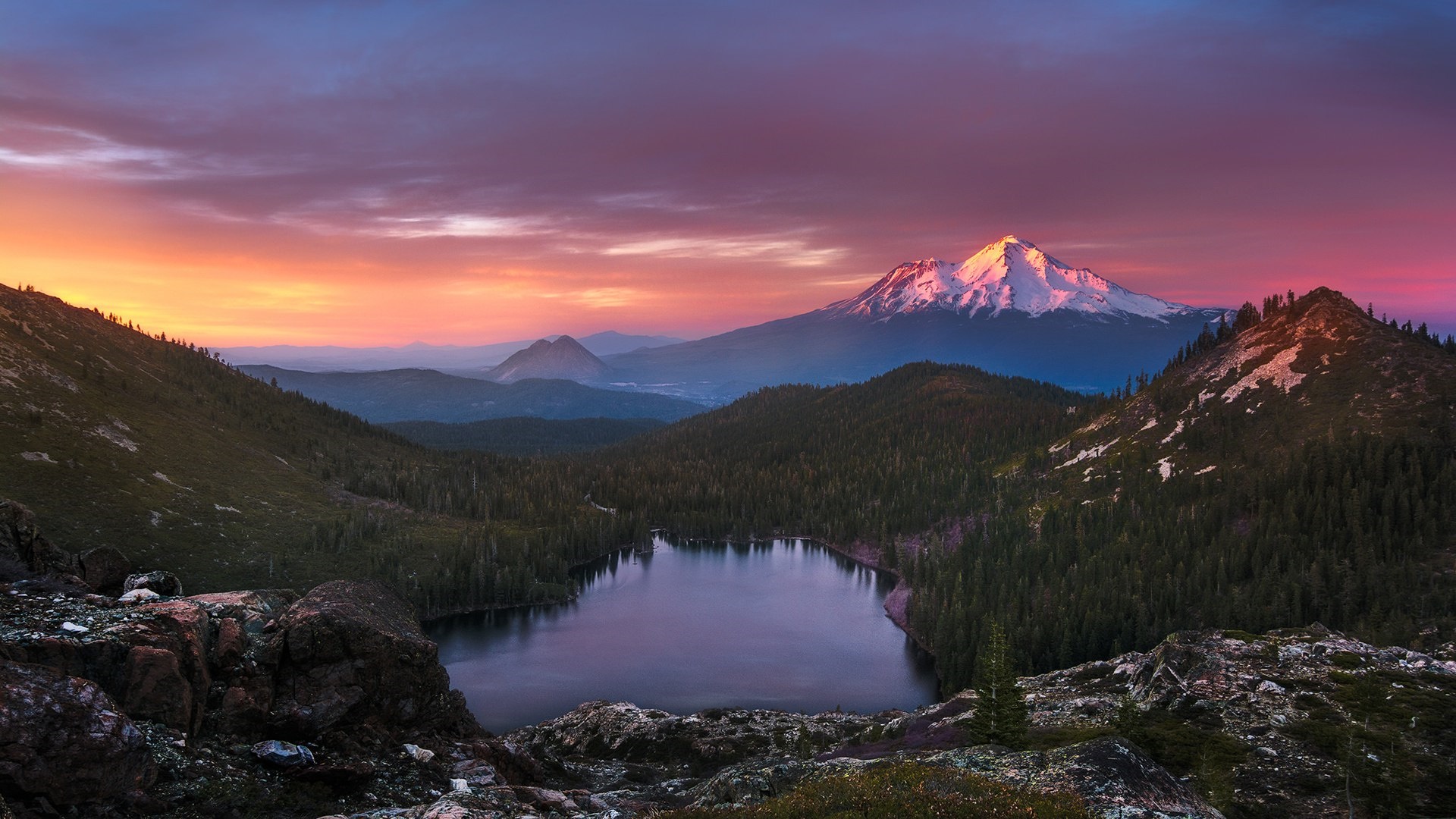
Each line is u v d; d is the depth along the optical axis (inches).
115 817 1011.9
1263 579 6589.6
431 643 1720.0
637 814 1600.6
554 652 7819.9
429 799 1384.1
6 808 920.3
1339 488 7706.7
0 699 981.8
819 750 3732.8
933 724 3240.7
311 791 1245.1
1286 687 2748.5
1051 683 3609.7
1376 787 2023.9
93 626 1284.4
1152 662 3235.7
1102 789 1380.4
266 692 1418.6
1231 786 2080.5
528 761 1867.6
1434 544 6633.9
